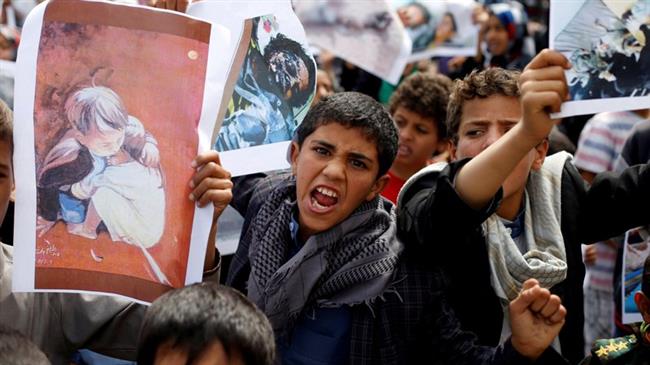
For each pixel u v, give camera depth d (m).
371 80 5.24
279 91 3.03
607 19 2.56
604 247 4.53
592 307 4.55
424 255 2.75
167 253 2.52
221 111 2.82
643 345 2.76
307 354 2.71
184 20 2.56
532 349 2.41
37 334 2.67
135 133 2.54
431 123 4.20
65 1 2.53
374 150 2.73
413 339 2.71
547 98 2.37
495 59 5.91
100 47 2.54
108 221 2.51
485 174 2.52
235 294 2.21
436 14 4.85
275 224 2.81
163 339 2.11
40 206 2.49
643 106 2.55
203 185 2.52
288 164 2.99
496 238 2.80
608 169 4.73
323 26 4.24
